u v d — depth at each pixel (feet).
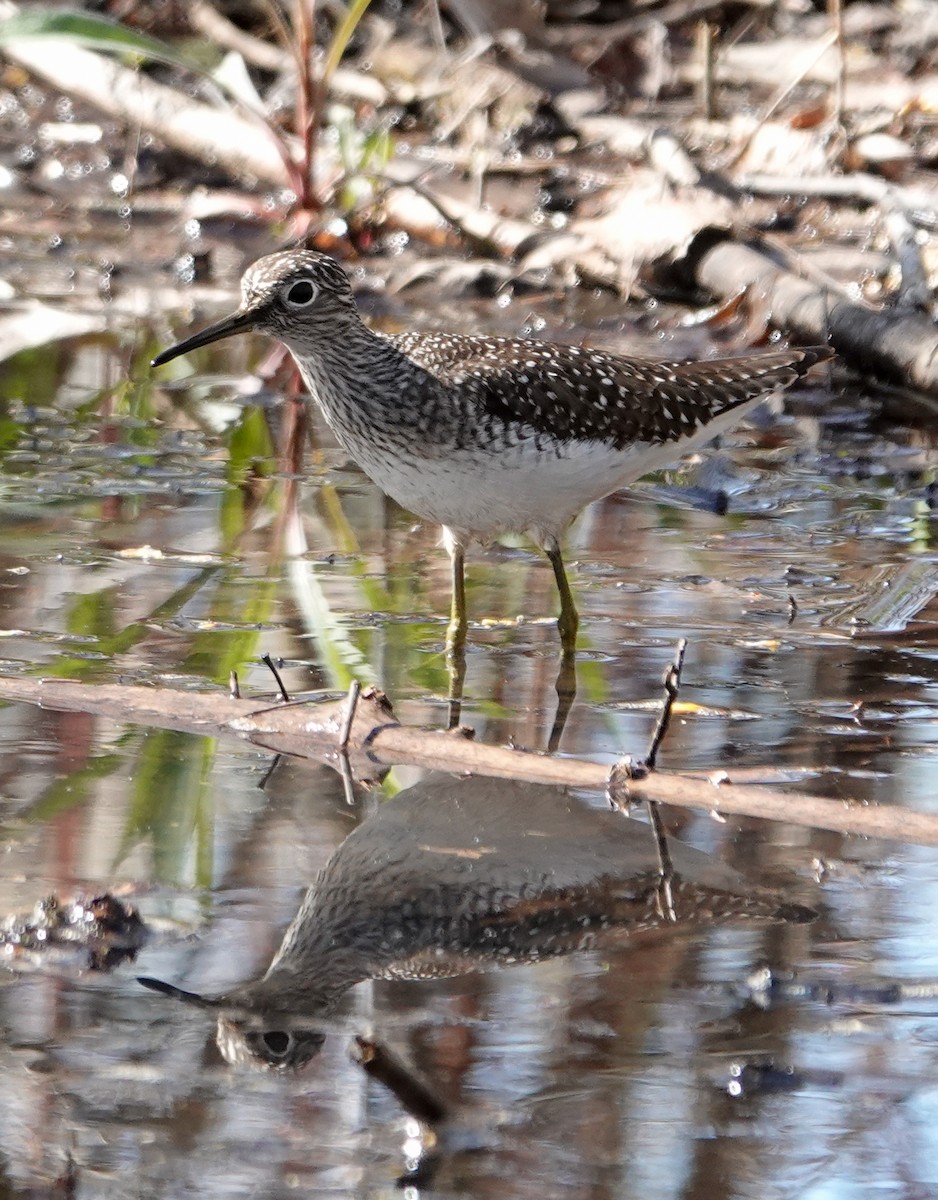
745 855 27.07
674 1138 19.97
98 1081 21.08
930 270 57.11
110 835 27.43
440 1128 20.13
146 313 60.75
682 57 73.10
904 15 70.69
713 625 37.55
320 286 37.22
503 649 36.45
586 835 27.76
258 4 74.69
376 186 62.18
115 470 47.24
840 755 30.76
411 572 41.01
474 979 23.35
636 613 38.40
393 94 70.13
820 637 36.81
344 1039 21.95
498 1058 21.47
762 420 52.44
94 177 71.20
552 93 70.28
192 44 72.33
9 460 47.67
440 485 37.52
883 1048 21.59
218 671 34.71
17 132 73.92
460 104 69.92
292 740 31.48
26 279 63.10
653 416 39.06
